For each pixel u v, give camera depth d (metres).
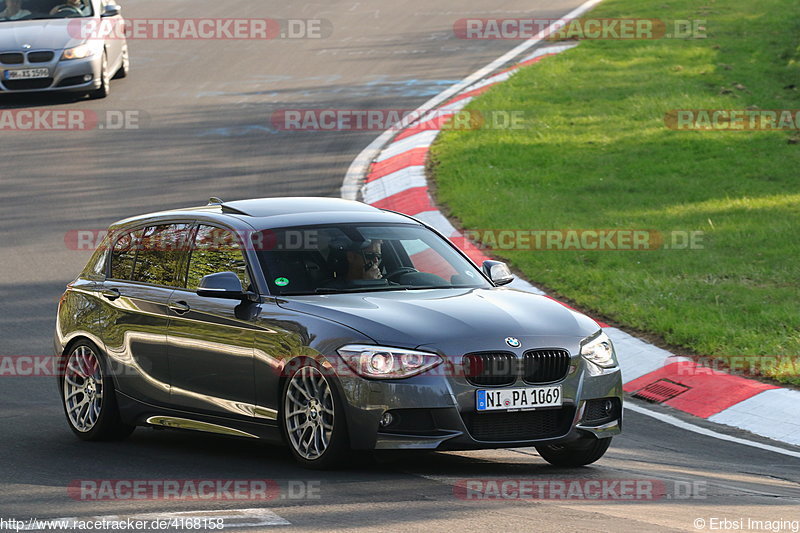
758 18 113.75
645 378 40.69
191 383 29.81
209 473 27.11
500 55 104.69
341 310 27.39
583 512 23.44
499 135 77.88
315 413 27.12
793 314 44.44
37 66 84.75
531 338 27.11
